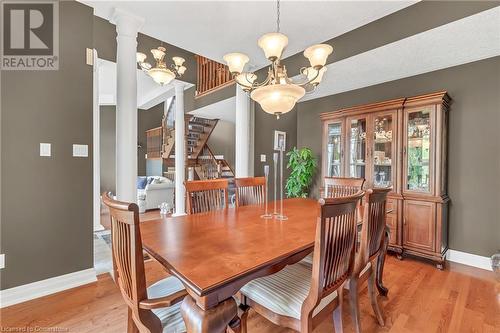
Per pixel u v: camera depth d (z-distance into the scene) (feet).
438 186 8.93
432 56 8.72
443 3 6.88
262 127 15.66
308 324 3.67
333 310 4.35
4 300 6.36
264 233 4.82
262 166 15.60
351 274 4.44
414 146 9.66
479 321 5.83
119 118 8.49
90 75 7.74
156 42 14.49
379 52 8.49
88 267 7.71
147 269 8.53
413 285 7.57
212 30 9.20
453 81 9.51
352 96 12.50
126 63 8.41
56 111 7.12
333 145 12.31
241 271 3.22
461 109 9.31
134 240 3.17
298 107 14.94
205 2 7.61
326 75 10.47
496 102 8.61
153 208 19.20
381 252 6.46
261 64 12.20
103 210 19.31
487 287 7.41
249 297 4.38
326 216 3.51
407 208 9.55
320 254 3.51
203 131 26.08
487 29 6.97
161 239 4.44
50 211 7.06
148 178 22.58
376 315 5.76
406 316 6.05
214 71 18.39
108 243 11.36
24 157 6.64
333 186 8.99
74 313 6.08
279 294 4.17
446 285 7.55
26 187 6.68
